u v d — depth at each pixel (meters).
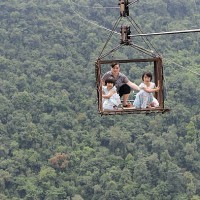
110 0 150.75
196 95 123.69
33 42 138.38
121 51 134.50
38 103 124.12
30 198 105.31
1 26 140.62
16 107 122.75
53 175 108.69
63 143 117.06
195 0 154.88
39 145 115.75
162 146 113.25
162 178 108.00
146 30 146.50
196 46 143.38
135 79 125.81
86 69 134.50
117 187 106.38
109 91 27.64
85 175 109.81
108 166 111.06
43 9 145.38
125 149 114.50
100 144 117.00
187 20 151.00
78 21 145.38
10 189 107.06
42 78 131.25
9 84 127.44
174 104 120.81
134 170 109.12
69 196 107.12
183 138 115.81
